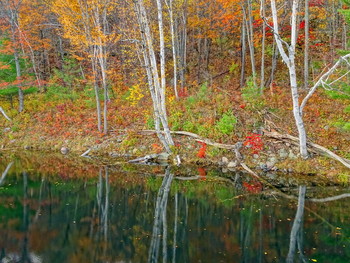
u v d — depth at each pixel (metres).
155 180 13.23
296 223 8.81
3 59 21.66
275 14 11.78
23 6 22.48
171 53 24.95
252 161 13.85
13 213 9.90
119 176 13.81
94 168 15.01
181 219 9.37
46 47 24.78
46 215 9.76
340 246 7.53
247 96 16.31
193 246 7.68
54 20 25.16
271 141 14.27
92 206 10.52
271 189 11.61
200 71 23.36
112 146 16.92
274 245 7.63
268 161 13.59
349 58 12.73
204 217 9.45
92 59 17.98
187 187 12.27
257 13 18.02
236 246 7.59
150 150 16.03
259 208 9.95
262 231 8.39
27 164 15.80
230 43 24.78
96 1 15.77
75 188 12.38
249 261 6.86
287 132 14.25
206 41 23.67
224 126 14.93
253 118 15.52
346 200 10.36
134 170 14.56
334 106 15.21
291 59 12.01
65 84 23.62
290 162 13.17
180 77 21.81
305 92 16.73
